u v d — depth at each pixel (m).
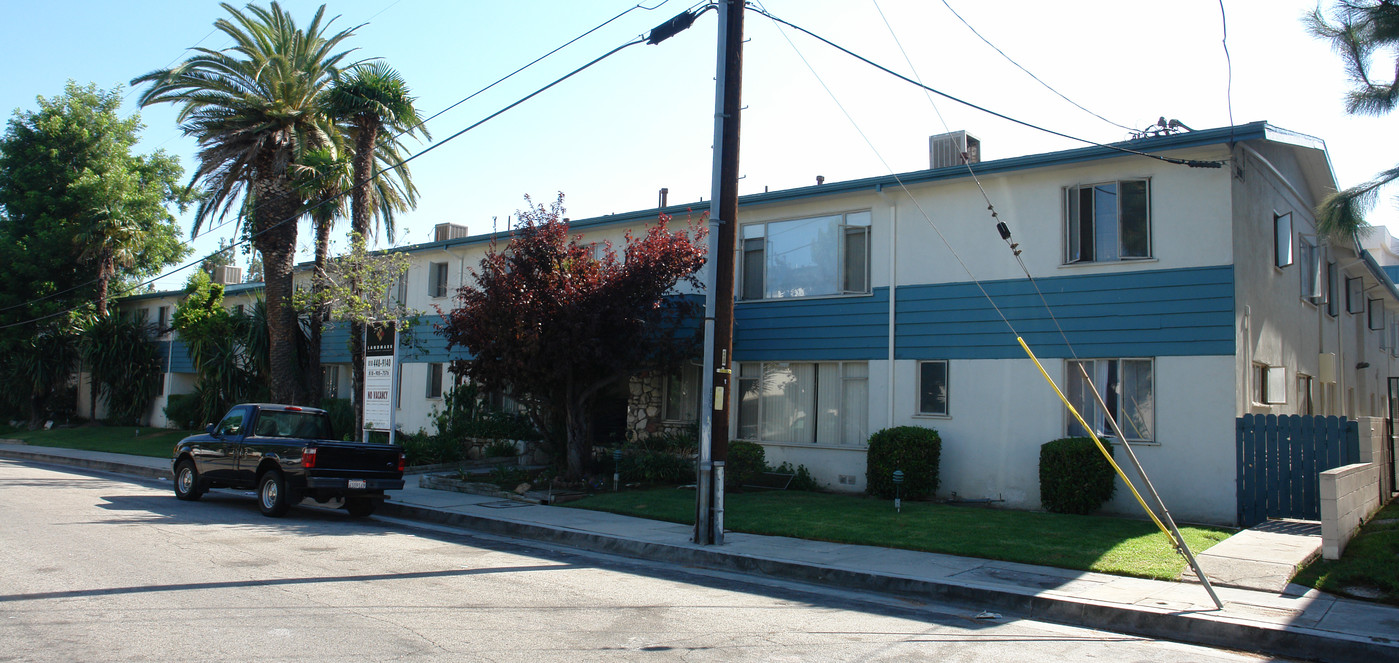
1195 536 11.66
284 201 24.48
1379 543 9.98
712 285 11.61
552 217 16.91
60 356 38.38
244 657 5.91
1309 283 18.55
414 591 8.45
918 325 16.53
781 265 18.45
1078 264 14.92
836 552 10.73
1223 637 7.30
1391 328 29.80
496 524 13.46
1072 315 14.94
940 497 15.91
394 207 27.88
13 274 38.72
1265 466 13.09
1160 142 13.86
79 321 38.38
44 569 8.95
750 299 18.83
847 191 17.27
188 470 16.05
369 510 15.06
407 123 24.02
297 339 25.77
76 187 39.16
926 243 16.59
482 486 17.00
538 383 16.83
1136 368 14.37
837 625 7.53
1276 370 14.88
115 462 23.45
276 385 24.64
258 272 34.75
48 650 5.99
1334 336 20.77
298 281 29.78
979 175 15.82
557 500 15.59
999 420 15.51
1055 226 15.25
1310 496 12.69
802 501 15.15
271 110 23.92
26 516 13.04
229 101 23.95
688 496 15.87
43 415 38.50
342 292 21.70
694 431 19.17
